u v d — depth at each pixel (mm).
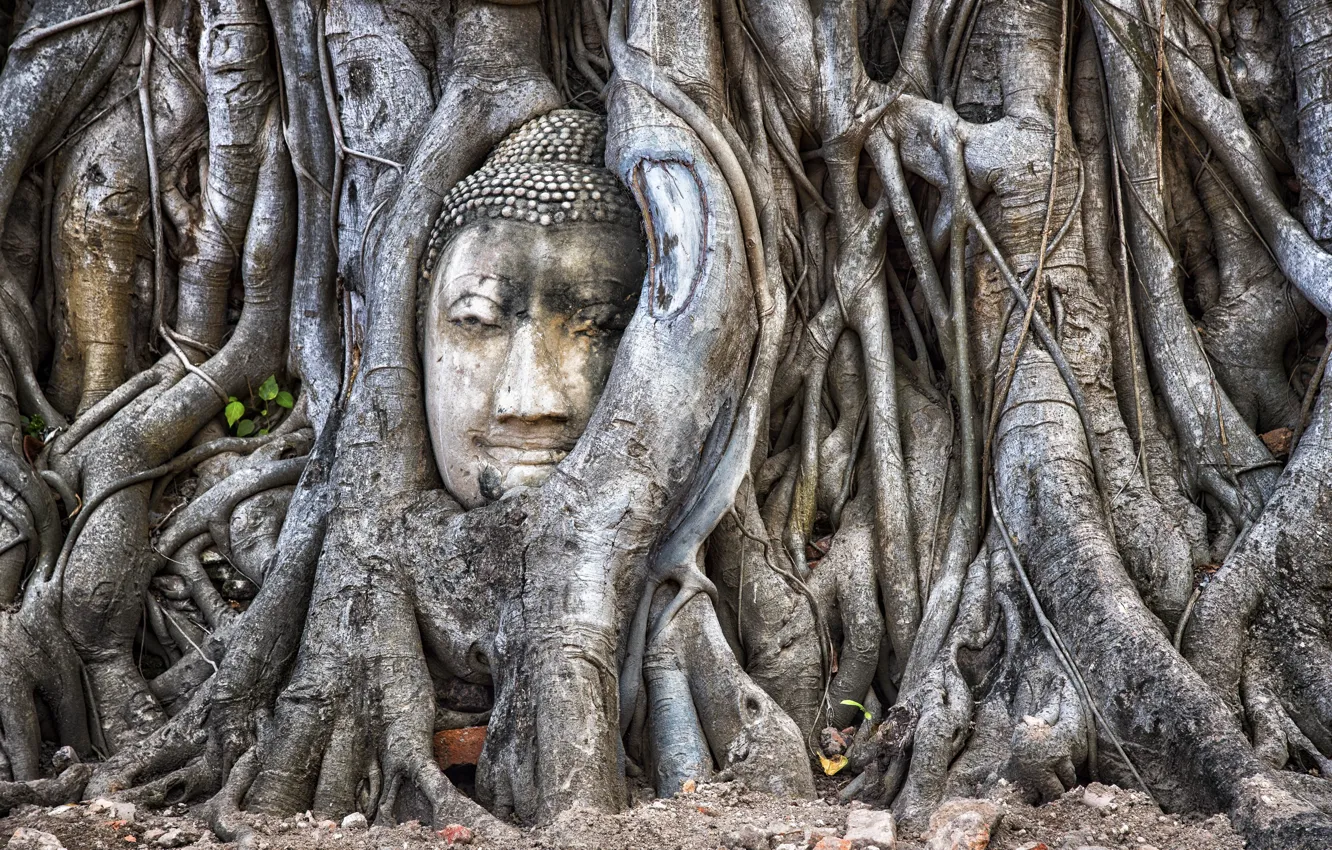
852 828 4598
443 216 6004
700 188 5738
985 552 5809
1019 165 6031
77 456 6562
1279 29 6320
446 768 5645
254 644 5777
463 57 6340
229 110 6898
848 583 6008
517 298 5785
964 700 5309
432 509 5812
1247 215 6270
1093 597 5238
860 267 6391
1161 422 6145
